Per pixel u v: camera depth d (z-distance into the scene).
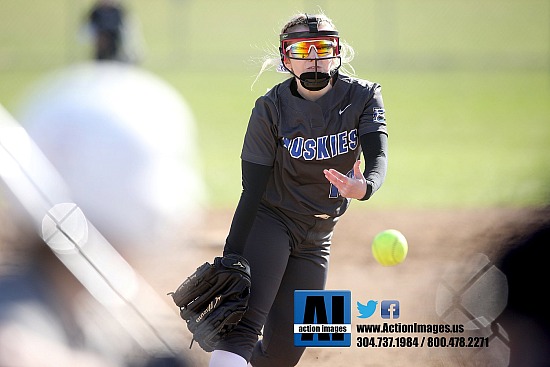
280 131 14.03
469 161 48.44
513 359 5.40
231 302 13.43
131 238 5.28
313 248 14.96
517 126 60.12
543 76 83.38
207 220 33.19
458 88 77.81
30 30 100.25
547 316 5.29
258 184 13.99
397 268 27.84
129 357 5.82
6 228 5.63
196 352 15.16
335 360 19.92
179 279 24.20
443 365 10.86
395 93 75.62
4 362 5.07
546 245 5.30
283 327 15.17
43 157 5.14
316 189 14.44
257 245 14.32
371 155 13.92
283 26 14.48
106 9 65.06
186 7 112.88
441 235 31.91
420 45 100.00
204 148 51.97
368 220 35.50
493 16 114.44
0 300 5.32
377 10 116.00
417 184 42.81
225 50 96.38
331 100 14.19
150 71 85.56
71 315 5.53
